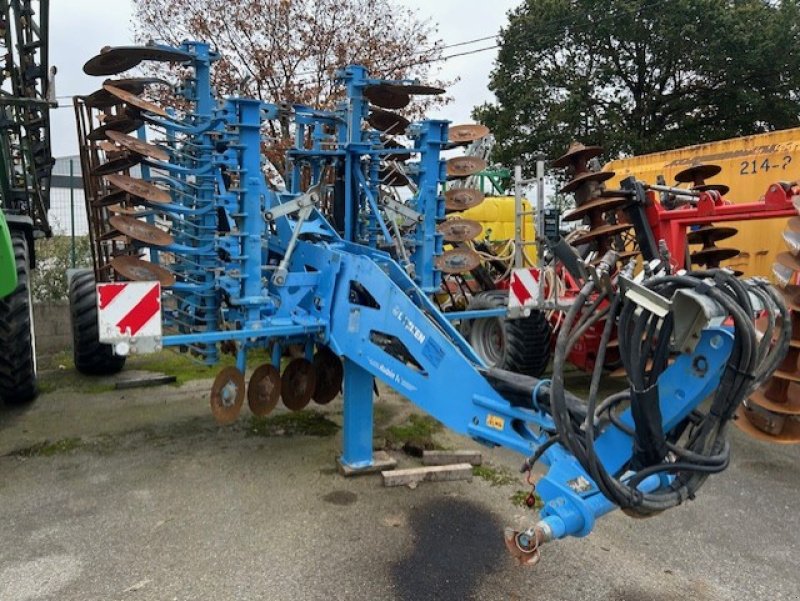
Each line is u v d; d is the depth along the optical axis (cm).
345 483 395
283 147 920
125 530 336
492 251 713
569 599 284
